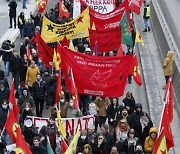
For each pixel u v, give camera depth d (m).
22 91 42.44
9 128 34.09
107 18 54.38
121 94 40.06
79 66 39.75
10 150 33.66
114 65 39.28
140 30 77.94
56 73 46.03
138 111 37.72
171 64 52.53
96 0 58.03
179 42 67.88
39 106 46.28
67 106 39.84
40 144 33.94
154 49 68.50
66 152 30.14
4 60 54.56
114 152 33.31
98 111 41.12
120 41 50.03
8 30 73.31
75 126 38.00
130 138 35.12
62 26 50.94
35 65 47.09
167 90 35.03
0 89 42.62
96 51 49.41
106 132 35.34
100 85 39.84
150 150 35.16
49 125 36.06
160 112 48.41
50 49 48.06
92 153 35.12
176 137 43.06
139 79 41.81
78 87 40.31
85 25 51.19
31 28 66.88
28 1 91.25
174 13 84.94
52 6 89.19
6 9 85.31
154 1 87.31
